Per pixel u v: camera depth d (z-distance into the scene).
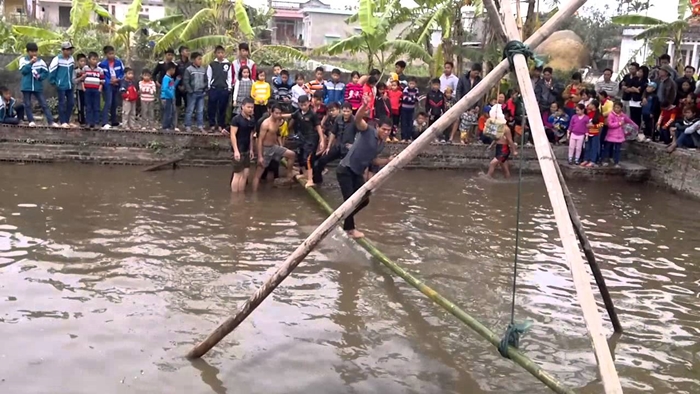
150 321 5.59
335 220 5.03
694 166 12.00
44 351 4.96
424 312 6.16
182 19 16.66
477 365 5.19
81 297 5.98
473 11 18.45
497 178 12.87
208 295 6.21
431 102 13.84
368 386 4.77
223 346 5.25
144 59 16.03
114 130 12.28
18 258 6.86
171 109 12.97
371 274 7.08
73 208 8.94
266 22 20.75
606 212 10.46
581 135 13.29
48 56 14.31
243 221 8.77
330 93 13.84
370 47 14.96
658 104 13.71
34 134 12.02
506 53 5.16
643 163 13.61
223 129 13.19
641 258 8.05
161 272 6.71
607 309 5.80
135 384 4.60
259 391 4.61
